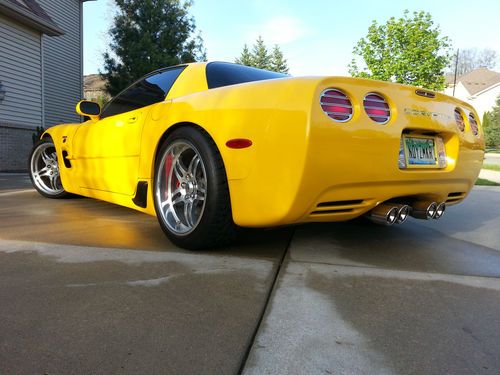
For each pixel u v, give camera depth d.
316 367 1.18
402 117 2.06
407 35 12.99
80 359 1.20
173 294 1.67
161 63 15.78
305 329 1.40
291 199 1.84
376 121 1.97
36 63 10.64
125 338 1.32
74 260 2.09
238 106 2.00
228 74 2.66
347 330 1.41
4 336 1.32
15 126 9.96
